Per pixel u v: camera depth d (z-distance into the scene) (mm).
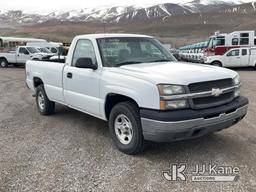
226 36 25203
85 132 6668
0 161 5184
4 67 28016
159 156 5289
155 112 4734
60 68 7004
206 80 4930
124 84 5203
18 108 9172
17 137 6406
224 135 6305
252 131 6574
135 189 4246
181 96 4707
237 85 5496
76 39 6672
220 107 5027
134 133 5141
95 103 5930
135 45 6375
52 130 6855
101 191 4203
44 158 5281
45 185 4367
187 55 28172
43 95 7973
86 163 5062
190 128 4699
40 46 31062
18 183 4430
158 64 5793
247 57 24859
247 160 5070
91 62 5859
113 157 5285
